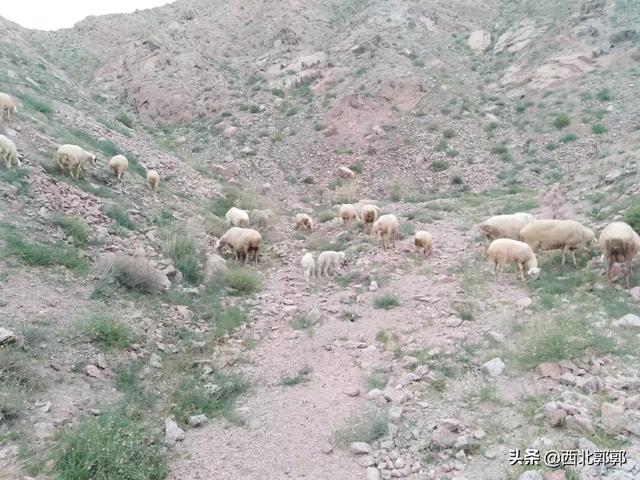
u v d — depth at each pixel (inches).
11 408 203.3
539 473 169.3
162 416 227.9
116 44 1899.6
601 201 506.9
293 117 1210.0
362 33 1594.5
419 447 197.8
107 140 715.4
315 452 201.0
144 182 590.2
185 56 1583.4
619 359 246.5
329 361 281.4
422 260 451.5
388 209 732.7
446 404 227.3
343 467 190.9
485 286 372.5
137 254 392.8
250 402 242.8
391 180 926.4
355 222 611.2
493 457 186.9
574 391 222.2
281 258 488.1
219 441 210.4
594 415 201.5
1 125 529.0
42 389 222.1
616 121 954.7
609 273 342.6
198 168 840.9
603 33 1262.3
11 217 365.1
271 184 928.9
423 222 624.4
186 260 401.1
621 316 291.3
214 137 1159.0
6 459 182.4
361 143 1055.6
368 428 209.8
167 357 281.0
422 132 1062.4
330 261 434.3
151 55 1523.1
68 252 345.7
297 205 810.8
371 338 306.2
